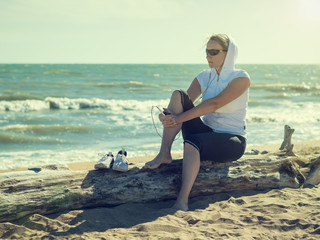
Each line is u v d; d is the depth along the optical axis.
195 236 2.55
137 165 3.68
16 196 3.05
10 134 10.38
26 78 43.94
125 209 3.22
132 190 3.38
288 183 3.93
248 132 10.97
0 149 8.74
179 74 66.25
